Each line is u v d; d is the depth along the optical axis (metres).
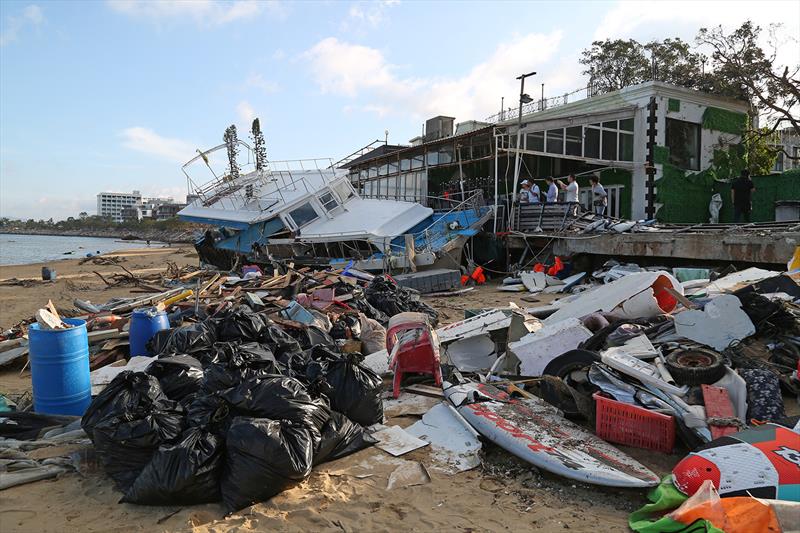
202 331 6.86
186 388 5.07
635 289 7.50
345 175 22.28
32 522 3.78
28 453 4.80
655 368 5.31
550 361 6.11
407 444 5.07
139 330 8.02
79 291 20.00
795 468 3.64
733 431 4.45
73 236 154.25
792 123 23.67
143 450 4.16
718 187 23.25
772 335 6.26
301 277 13.45
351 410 5.34
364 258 18.08
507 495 4.24
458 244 17.89
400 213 19.53
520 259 18.53
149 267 33.97
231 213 22.55
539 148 20.69
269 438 3.98
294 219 20.70
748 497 3.42
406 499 4.17
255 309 10.33
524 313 8.39
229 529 3.70
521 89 18.98
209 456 3.97
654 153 22.16
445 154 23.48
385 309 11.19
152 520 3.80
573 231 17.14
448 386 6.30
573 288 14.99
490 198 21.08
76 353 5.61
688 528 3.31
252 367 5.04
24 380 7.92
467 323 7.92
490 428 5.08
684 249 13.50
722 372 5.19
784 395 5.57
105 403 4.37
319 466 4.68
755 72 23.84
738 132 24.25
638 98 22.50
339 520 3.84
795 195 21.03
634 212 22.17
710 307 6.28
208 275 18.91
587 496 4.20
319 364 5.48
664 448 4.77
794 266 9.42
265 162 24.36
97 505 3.99
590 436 4.97
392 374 7.29
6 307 16.11
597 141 21.92
